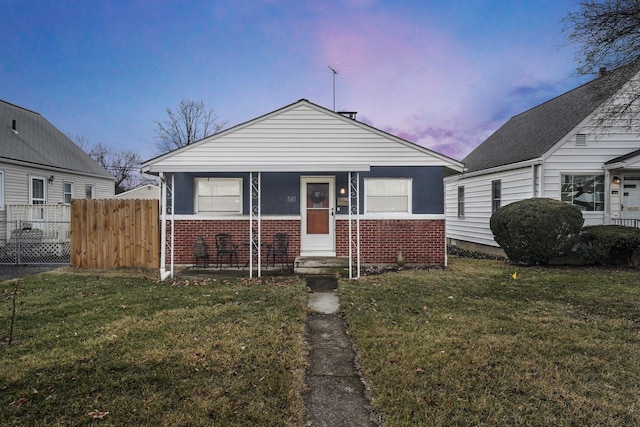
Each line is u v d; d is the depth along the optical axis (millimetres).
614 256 9727
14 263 10484
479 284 7391
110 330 4539
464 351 3928
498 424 2701
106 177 20297
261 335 4430
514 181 12266
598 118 10445
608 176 10969
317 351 4141
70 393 3080
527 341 4211
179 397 3045
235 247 9820
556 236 9383
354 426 2740
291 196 9883
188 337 4320
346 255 9859
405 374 3436
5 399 2986
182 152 9820
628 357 3807
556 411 2854
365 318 5117
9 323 4809
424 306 5707
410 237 9875
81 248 9523
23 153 14617
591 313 5359
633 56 8586
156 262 9539
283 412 2871
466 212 15672
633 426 2670
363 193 9891
